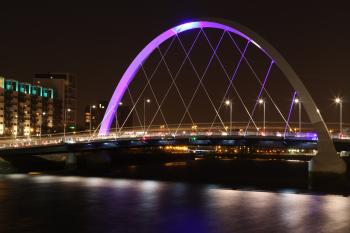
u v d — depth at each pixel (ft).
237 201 206.28
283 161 654.53
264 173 401.49
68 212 173.06
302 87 352.08
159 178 332.60
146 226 150.92
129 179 318.65
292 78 354.95
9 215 166.50
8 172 365.61
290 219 163.84
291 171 431.84
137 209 181.27
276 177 357.61
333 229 148.87
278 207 189.98
